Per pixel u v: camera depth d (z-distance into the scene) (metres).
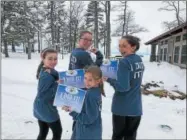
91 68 2.62
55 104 2.66
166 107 7.14
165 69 16.84
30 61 19.27
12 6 28.00
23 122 4.66
